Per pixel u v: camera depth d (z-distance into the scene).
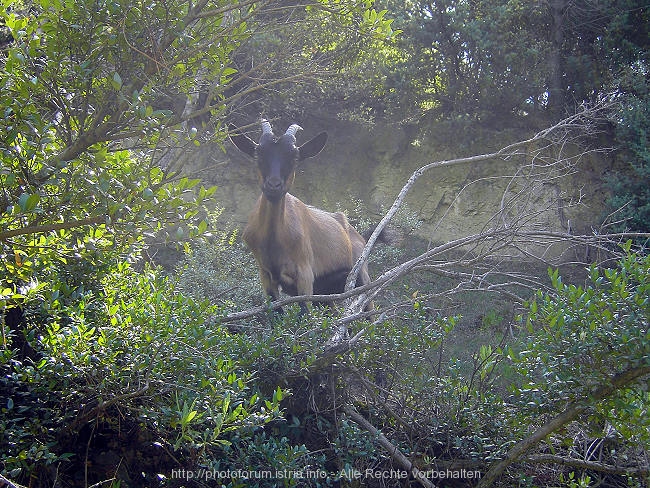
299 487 4.68
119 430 4.39
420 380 5.28
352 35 6.96
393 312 6.02
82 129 3.97
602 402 4.48
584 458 5.21
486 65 11.67
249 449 4.45
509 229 6.00
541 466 5.35
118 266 4.81
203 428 4.28
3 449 3.88
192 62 4.39
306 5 4.71
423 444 5.34
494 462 5.00
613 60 11.92
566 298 4.57
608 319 4.31
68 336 3.96
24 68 3.76
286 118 12.55
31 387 4.07
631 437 4.75
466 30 11.43
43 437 4.10
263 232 6.58
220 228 11.12
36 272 4.24
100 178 3.48
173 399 4.25
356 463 4.96
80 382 4.23
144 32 4.04
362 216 11.91
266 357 4.98
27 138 3.62
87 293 4.47
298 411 5.29
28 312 4.32
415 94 12.20
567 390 4.54
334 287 7.65
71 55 3.95
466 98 12.18
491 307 9.48
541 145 11.95
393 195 12.51
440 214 12.28
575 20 12.01
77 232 4.30
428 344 5.23
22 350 4.59
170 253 9.74
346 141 12.99
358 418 5.31
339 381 5.36
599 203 11.65
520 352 4.70
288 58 6.81
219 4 4.24
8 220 3.71
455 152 12.52
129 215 3.60
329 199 12.54
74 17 3.80
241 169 11.79
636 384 4.50
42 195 3.53
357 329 5.41
